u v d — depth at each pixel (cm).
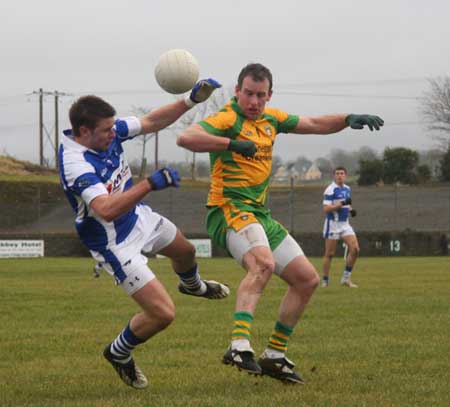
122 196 712
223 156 845
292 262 851
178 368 957
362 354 1027
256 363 793
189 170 8838
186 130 805
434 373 899
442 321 1350
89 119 742
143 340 803
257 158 847
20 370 947
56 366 975
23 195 5822
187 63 850
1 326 1336
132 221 800
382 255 4631
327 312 1490
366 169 7119
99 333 1248
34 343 1151
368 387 824
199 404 748
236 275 2605
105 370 949
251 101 825
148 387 847
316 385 842
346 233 2138
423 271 2820
